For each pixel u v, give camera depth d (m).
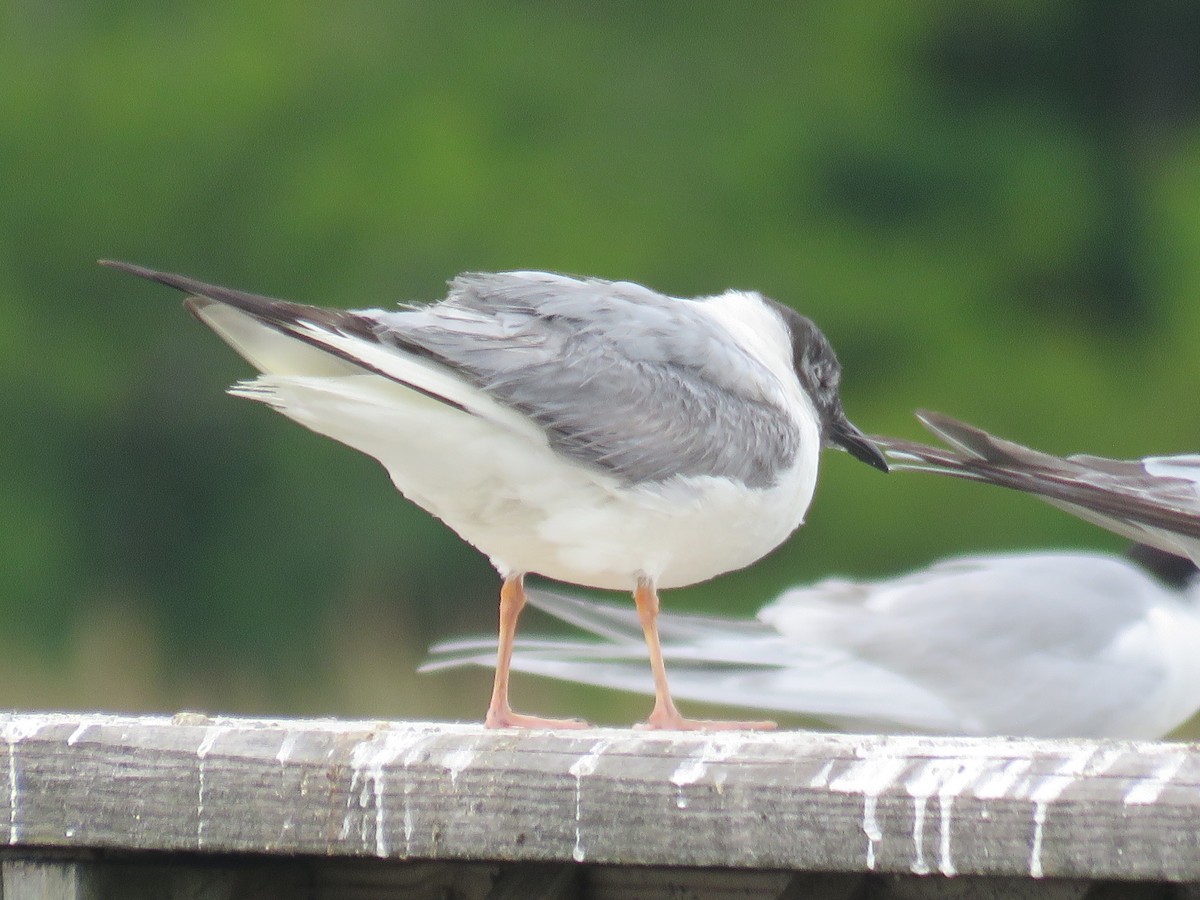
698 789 3.39
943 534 16.61
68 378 18.05
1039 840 3.23
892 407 17.67
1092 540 16.42
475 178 17.78
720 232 17.98
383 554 17.58
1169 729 6.25
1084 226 18.72
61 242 18.30
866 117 18.50
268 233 18.06
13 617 17.61
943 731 6.27
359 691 16.53
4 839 3.66
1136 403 17.94
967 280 18.34
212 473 18.16
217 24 18.86
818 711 6.24
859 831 3.31
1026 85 19.56
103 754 3.64
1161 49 19.73
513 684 12.24
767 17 18.84
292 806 3.57
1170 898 3.52
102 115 18.34
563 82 18.44
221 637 17.88
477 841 3.49
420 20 18.75
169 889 3.75
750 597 16.72
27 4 19.22
